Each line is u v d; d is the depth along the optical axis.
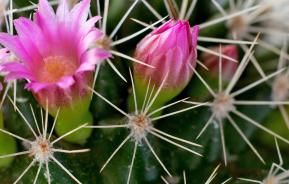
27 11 0.19
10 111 0.19
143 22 0.19
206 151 0.19
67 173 0.18
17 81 0.19
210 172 0.19
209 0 0.20
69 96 0.17
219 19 0.19
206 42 0.20
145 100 0.18
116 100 0.19
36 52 0.17
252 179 0.19
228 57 0.19
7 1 0.19
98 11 0.19
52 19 0.17
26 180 0.18
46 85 0.16
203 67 0.19
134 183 0.18
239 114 0.19
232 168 0.20
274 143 0.20
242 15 0.20
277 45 0.20
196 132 0.19
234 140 0.20
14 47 0.16
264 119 0.20
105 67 0.19
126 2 0.19
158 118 0.18
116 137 0.19
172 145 0.19
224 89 0.20
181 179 0.19
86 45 0.16
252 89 0.20
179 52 0.17
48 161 0.18
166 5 0.19
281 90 0.20
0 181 0.18
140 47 0.18
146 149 0.18
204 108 0.19
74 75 0.16
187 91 0.20
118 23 0.19
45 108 0.17
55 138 0.18
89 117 0.18
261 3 0.20
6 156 0.18
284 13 0.20
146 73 0.18
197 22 0.20
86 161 0.19
